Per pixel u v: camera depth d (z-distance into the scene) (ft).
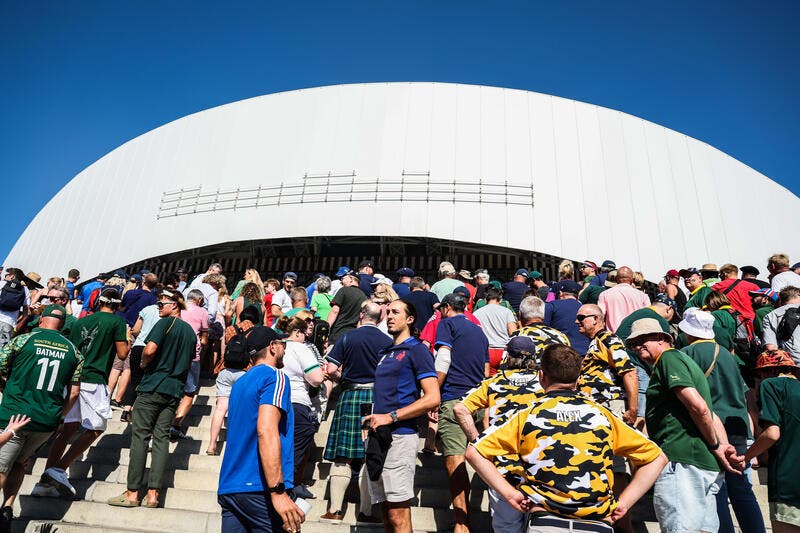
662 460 10.38
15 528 18.22
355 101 74.23
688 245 69.82
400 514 14.78
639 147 72.90
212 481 20.54
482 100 73.10
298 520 11.92
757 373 15.87
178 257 79.82
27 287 35.45
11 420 17.29
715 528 13.57
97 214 83.46
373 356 18.51
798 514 14.28
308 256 76.74
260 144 75.15
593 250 67.87
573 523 9.89
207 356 30.73
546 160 70.85
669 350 14.26
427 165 70.33
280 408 12.50
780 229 73.77
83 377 20.83
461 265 73.82
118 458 22.47
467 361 18.12
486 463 10.61
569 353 11.00
